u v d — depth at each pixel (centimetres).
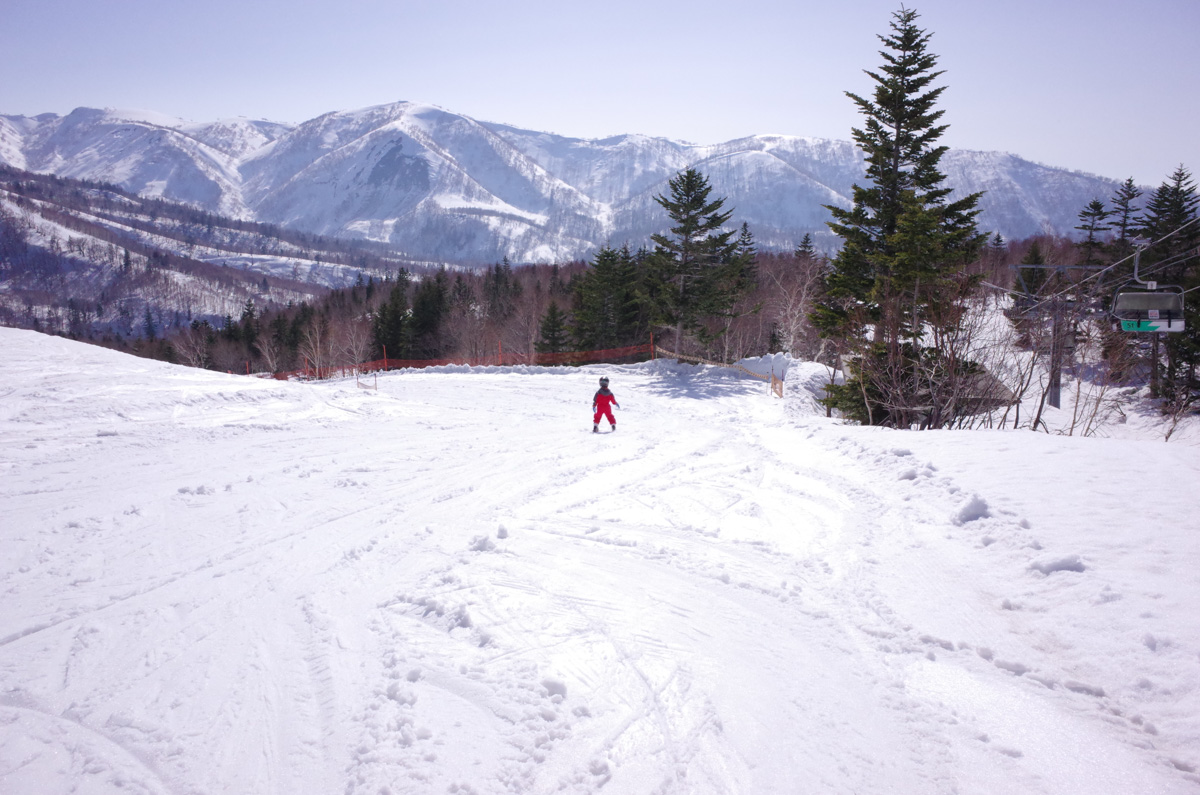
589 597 579
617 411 1961
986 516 649
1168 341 2741
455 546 735
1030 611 481
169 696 444
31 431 1205
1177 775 317
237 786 355
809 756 361
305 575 658
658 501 892
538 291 7412
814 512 788
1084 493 659
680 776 349
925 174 2177
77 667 484
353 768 365
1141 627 419
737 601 562
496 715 407
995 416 1927
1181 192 4288
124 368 1688
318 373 5481
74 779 363
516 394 2302
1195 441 2356
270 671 474
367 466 1138
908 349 1642
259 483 1013
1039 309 1711
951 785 331
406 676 456
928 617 497
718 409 2116
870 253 2198
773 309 4734
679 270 3303
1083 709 374
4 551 714
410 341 6188
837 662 456
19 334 1867
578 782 348
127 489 955
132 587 630
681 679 441
